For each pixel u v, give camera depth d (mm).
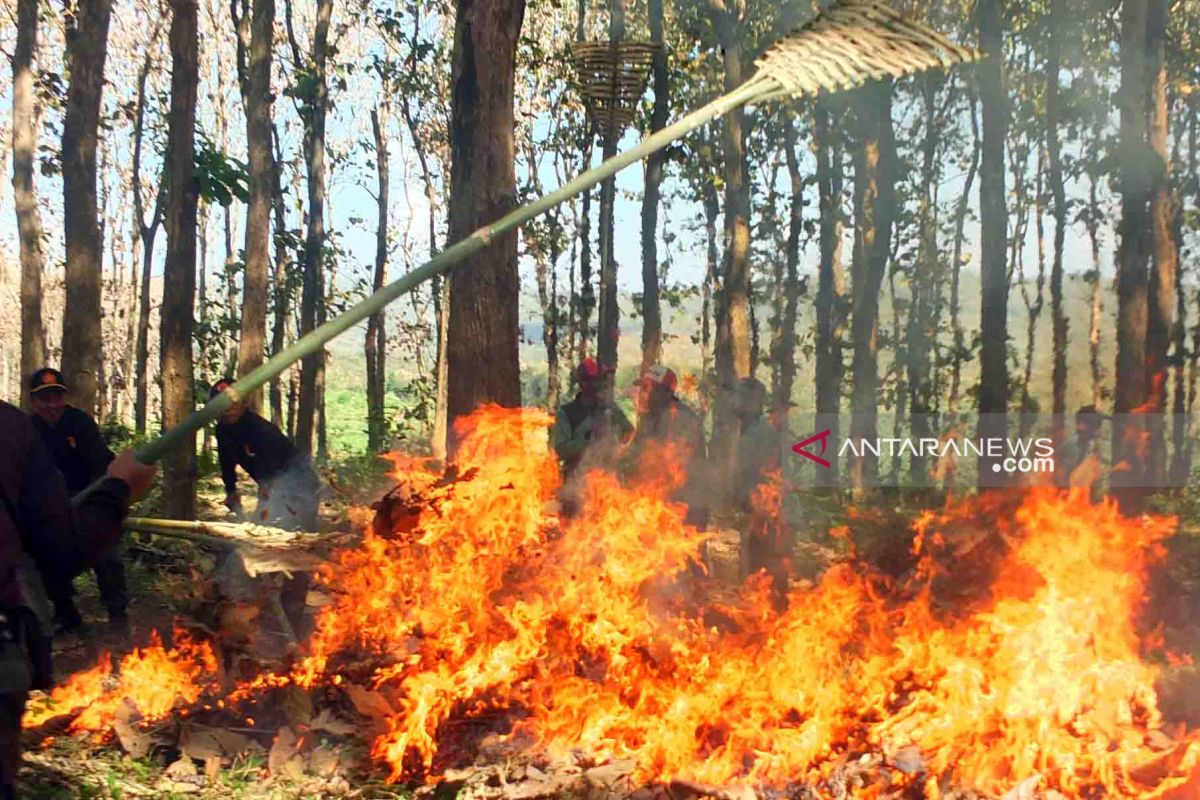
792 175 25125
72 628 6887
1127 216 12336
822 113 20719
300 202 25766
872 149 18719
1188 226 22281
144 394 24766
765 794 4375
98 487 2816
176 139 10406
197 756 4832
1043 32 22016
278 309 24453
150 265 24734
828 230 22312
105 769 4715
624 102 11344
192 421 2822
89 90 10953
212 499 14344
